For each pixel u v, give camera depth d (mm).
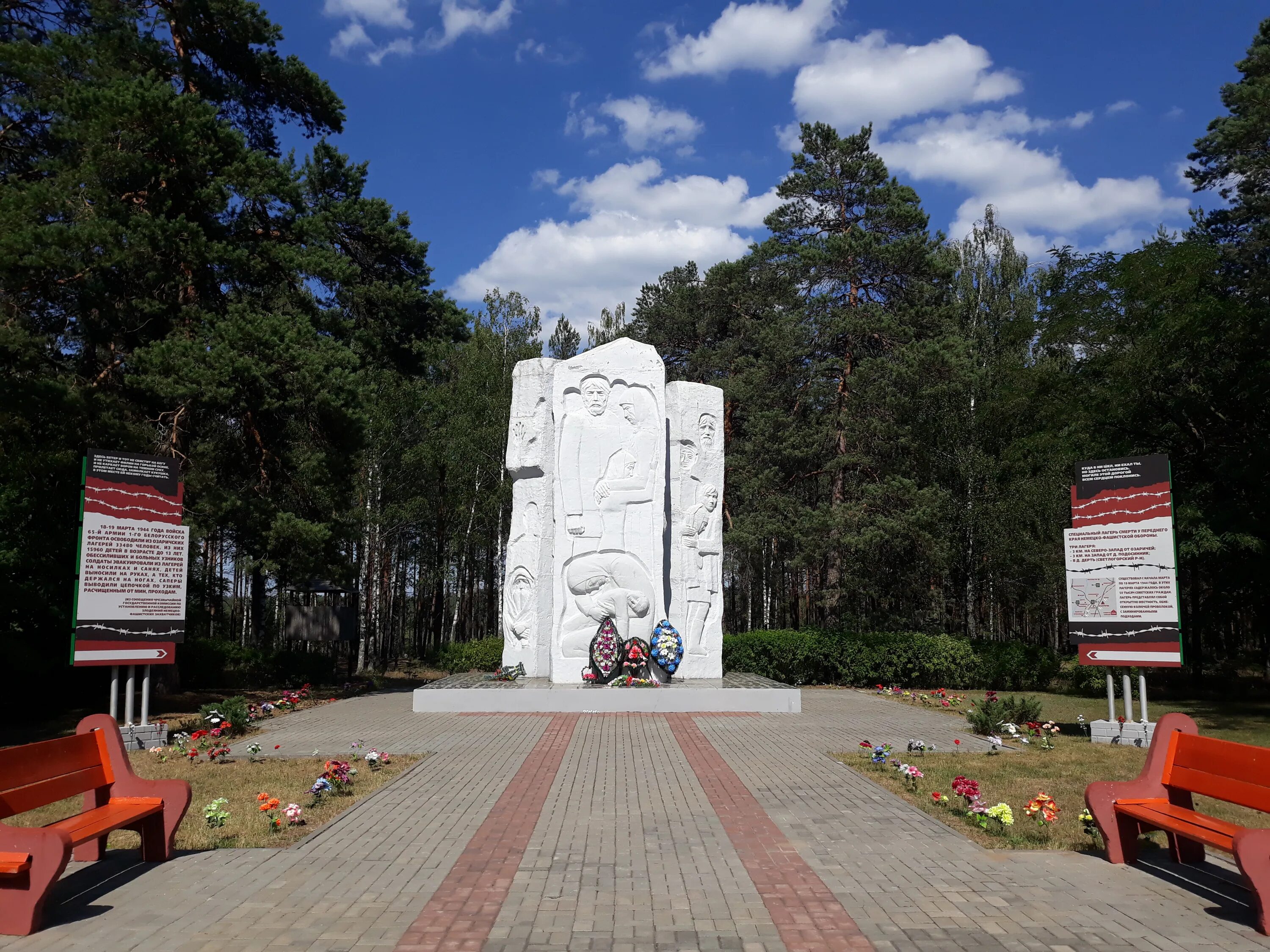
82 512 11625
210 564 30062
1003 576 27188
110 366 18234
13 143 18609
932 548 25094
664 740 11875
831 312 29016
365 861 6340
